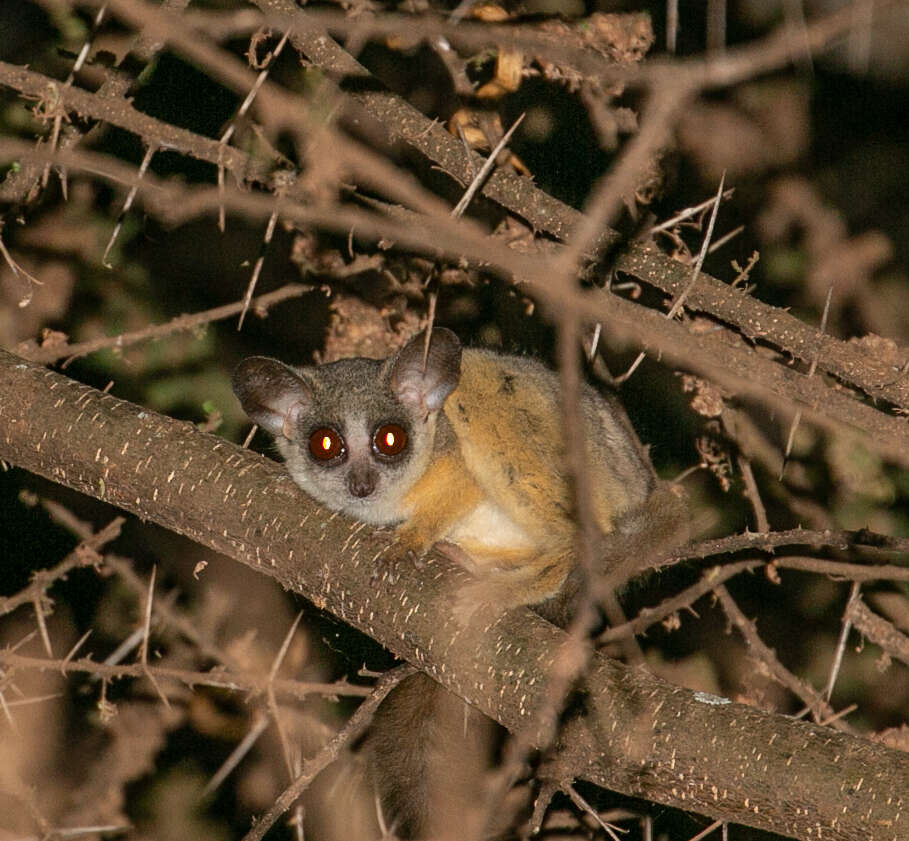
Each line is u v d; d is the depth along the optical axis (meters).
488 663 7.15
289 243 14.09
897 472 12.70
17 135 12.59
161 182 9.20
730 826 10.87
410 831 9.02
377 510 9.77
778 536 8.09
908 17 14.76
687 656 13.33
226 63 5.05
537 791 10.44
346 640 10.38
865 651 13.19
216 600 12.74
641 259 9.36
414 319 11.77
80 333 13.80
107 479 8.52
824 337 9.02
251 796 13.30
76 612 13.98
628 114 11.31
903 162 15.95
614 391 11.02
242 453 8.48
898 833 5.89
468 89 10.59
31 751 13.11
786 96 14.76
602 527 9.20
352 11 10.50
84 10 11.88
